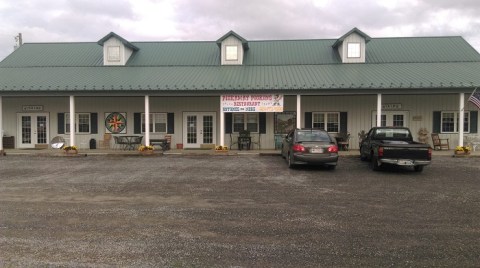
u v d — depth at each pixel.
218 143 21.11
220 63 22.61
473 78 17.70
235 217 6.66
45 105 21.34
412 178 11.12
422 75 18.53
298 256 4.76
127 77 19.73
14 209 7.20
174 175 11.66
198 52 24.34
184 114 21.22
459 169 12.99
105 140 21.11
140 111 21.27
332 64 21.66
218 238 5.47
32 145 21.42
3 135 21.28
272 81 18.61
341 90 17.52
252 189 9.34
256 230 5.87
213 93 18.00
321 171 12.57
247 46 23.77
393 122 20.50
